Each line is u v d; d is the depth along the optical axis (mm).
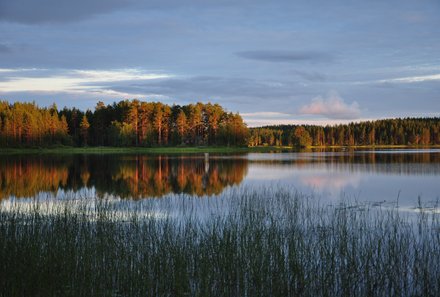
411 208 19859
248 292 9164
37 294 8625
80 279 9133
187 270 9805
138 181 34062
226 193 25688
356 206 20172
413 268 10414
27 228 12227
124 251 10609
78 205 19281
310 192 26172
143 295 8859
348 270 9883
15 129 95812
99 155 77062
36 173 40406
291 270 9828
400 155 72938
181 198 23328
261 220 14547
